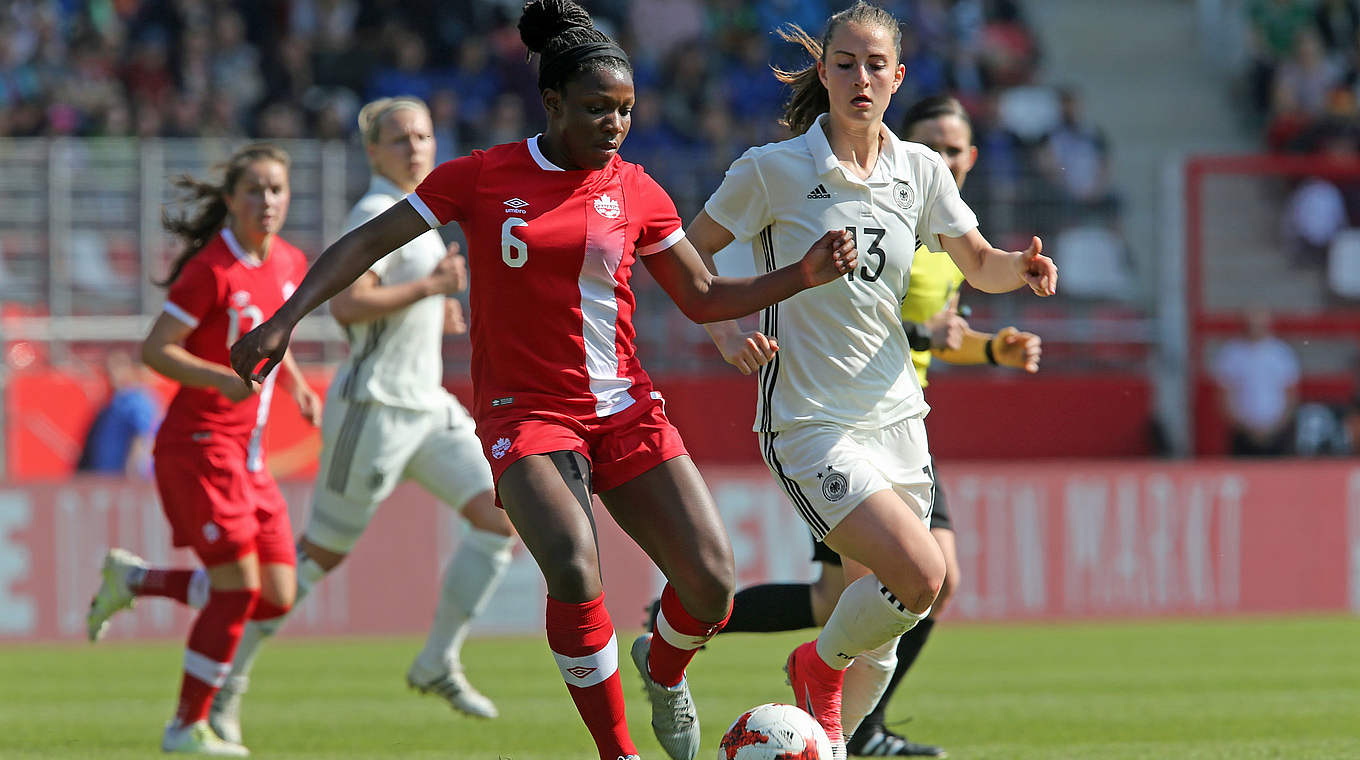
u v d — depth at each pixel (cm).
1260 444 5619
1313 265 5803
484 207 1543
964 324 2153
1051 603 4569
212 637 2134
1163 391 5709
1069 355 5647
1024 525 4559
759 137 6350
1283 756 2033
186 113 5962
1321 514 4741
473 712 2500
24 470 4744
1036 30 7944
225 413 2158
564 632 1484
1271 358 5638
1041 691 2925
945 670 3316
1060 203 5716
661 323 5353
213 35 6344
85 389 4816
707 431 5334
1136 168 7256
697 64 6431
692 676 3203
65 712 2642
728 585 1535
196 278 2130
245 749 2150
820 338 1702
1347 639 3991
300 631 4144
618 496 1568
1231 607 4681
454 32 6562
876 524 1633
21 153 4950
